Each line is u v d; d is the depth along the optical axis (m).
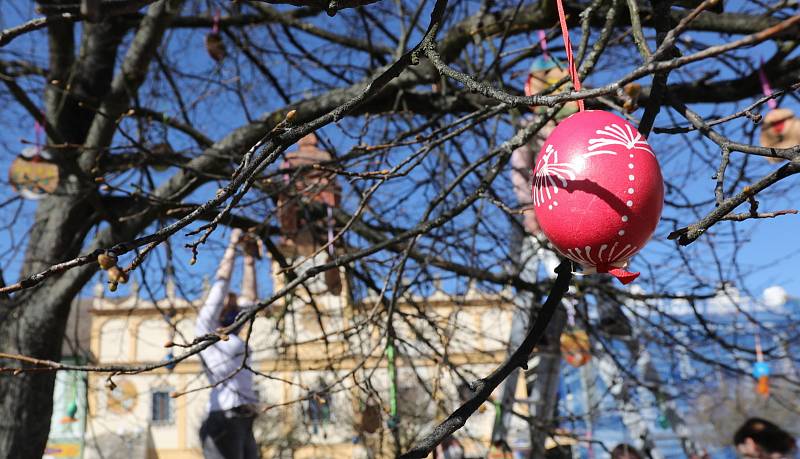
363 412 5.23
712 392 4.57
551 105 1.54
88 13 2.08
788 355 5.19
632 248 1.72
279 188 4.62
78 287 5.33
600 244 1.71
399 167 2.82
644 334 5.73
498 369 2.00
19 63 5.29
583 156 1.72
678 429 5.04
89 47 5.97
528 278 5.60
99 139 5.44
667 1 2.49
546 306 2.06
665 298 5.33
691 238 1.76
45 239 5.60
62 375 14.45
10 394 5.05
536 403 5.35
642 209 1.69
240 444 4.66
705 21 4.91
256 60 6.32
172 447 16.17
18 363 5.11
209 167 5.16
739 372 4.74
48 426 5.24
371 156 4.00
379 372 8.55
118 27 6.09
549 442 6.41
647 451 5.16
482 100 5.13
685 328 6.18
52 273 1.86
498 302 5.73
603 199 1.68
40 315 5.27
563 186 1.72
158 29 5.18
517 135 2.83
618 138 1.73
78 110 5.88
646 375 6.02
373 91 1.90
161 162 4.65
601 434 6.28
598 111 1.83
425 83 5.26
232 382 4.64
